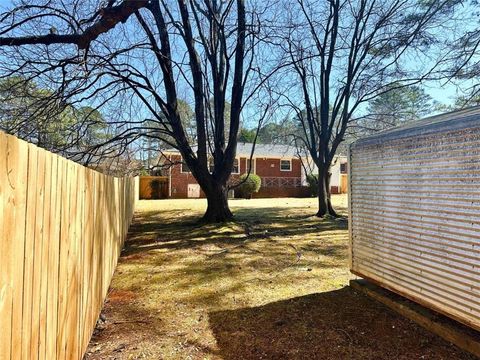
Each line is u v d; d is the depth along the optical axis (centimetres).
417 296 266
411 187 273
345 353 233
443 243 241
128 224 777
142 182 2055
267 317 298
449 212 236
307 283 389
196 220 959
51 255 151
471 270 220
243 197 2097
